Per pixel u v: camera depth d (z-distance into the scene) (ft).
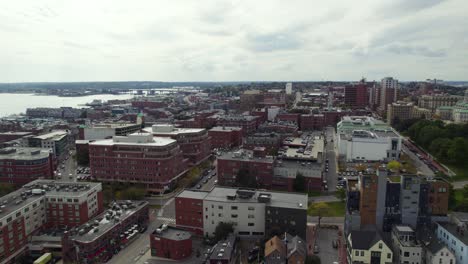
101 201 543.39
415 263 378.32
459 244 366.02
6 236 408.05
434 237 393.50
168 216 551.59
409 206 425.28
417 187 421.18
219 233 447.83
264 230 464.24
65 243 402.52
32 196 483.92
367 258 380.37
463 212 456.45
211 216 475.72
